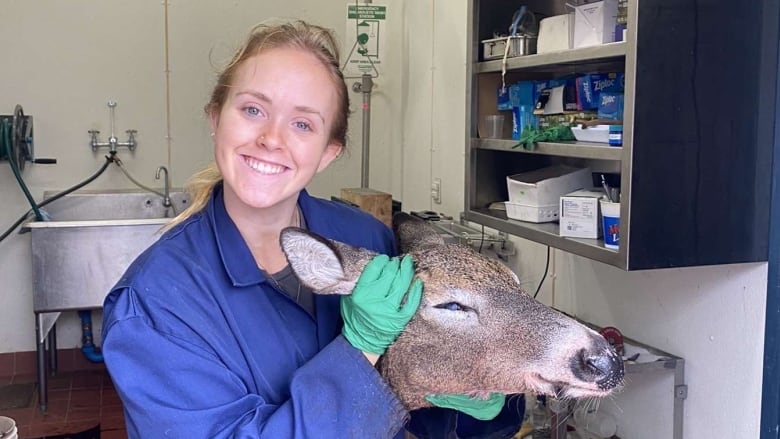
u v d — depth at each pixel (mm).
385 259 1184
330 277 1184
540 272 2920
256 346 1241
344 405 1108
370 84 4297
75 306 3725
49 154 4328
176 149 4504
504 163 2752
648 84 1804
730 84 1871
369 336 1153
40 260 3658
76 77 4320
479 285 1174
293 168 1249
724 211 1906
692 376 2201
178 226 1326
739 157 1901
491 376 1139
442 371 1156
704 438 2164
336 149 1416
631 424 2436
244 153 1231
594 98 2250
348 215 1542
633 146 1812
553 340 1108
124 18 4352
